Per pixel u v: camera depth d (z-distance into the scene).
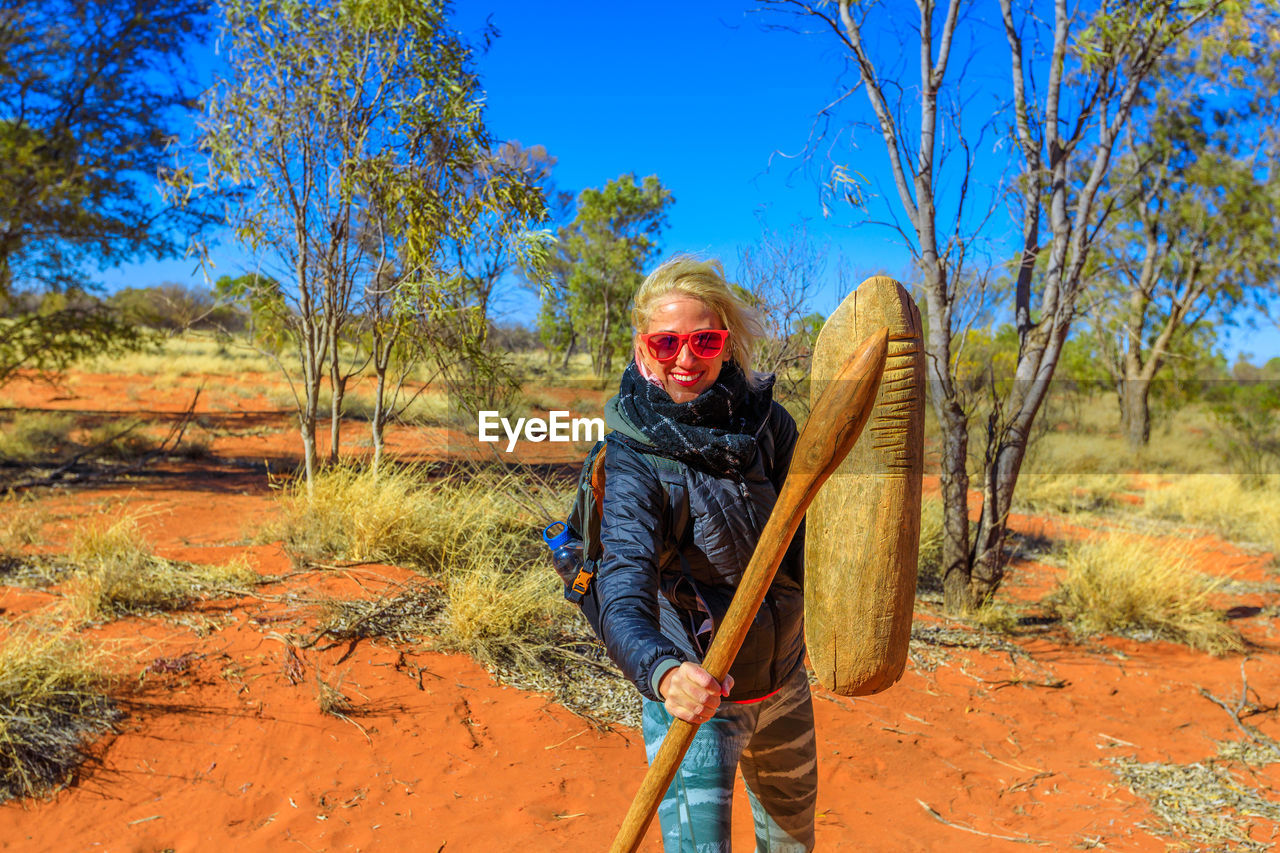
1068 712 4.51
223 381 24.41
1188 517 10.68
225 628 4.51
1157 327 17.42
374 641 4.50
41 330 11.36
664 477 1.70
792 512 1.30
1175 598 6.00
